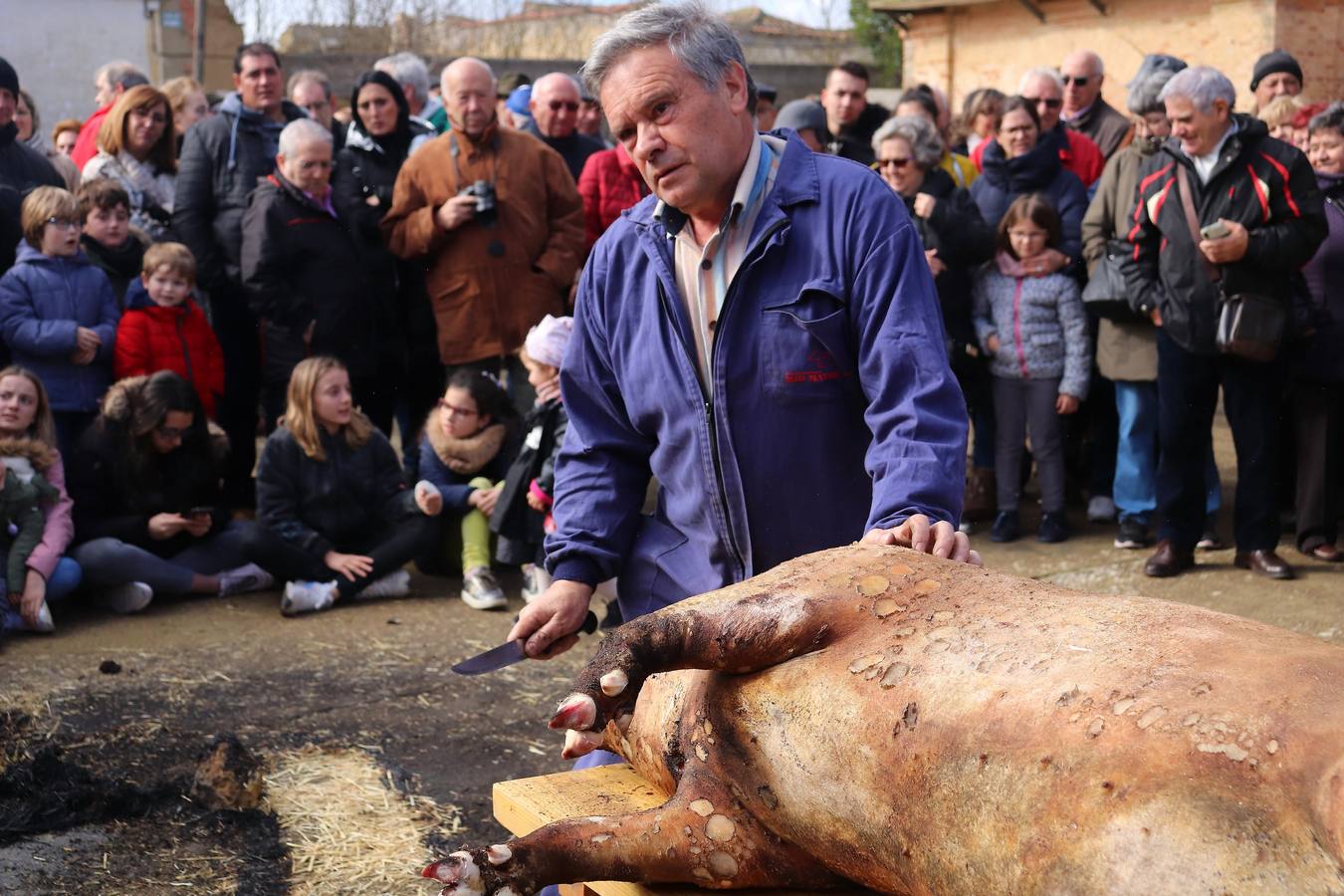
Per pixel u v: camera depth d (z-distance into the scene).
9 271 6.02
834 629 1.97
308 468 5.91
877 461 2.36
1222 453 8.30
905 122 6.46
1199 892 1.43
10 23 18.42
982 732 1.71
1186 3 13.56
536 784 2.46
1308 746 1.45
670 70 2.37
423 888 3.52
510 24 21.92
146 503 5.82
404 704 4.73
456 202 6.34
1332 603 5.46
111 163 6.92
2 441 5.47
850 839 1.89
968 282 6.64
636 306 2.62
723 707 2.07
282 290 6.48
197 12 18.36
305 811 3.91
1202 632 1.68
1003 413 6.63
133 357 6.15
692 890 2.11
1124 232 6.07
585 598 2.69
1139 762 1.53
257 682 4.91
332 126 8.28
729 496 2.56
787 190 2.49
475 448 6.28
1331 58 13.15
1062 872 1.56
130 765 4.16
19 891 3.44
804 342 2.46
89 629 5.48
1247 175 5.34
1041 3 14.85
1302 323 5.74
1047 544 6.57
